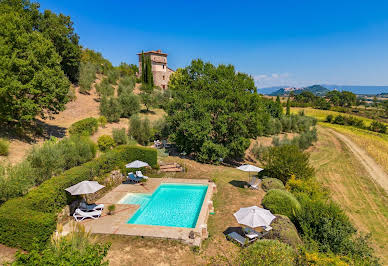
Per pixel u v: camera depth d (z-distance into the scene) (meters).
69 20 40.75
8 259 8.79
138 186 18.33
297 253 9.09
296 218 12.65
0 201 10.76
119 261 9.34
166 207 15.38
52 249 6.88
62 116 28.02
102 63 62.94
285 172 20.03
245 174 23.02
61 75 21.50
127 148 20.77
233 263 9.23
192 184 19.11
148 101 41.12
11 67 16.80
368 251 10.61
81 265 5.90
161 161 24.52
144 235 11.16
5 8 25.81
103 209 13.99
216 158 26.75
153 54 70.44
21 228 9.30
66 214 12.71
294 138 43.00
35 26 34.88
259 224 10.19
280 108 58.78
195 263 9.43
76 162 16.56
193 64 30.69
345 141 54.62
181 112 27.41
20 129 19.14
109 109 31.27
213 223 13.02
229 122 28.34
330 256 9.45
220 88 29.05
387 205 22.61
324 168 34.12
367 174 32.41
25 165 12.38
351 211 21.03
